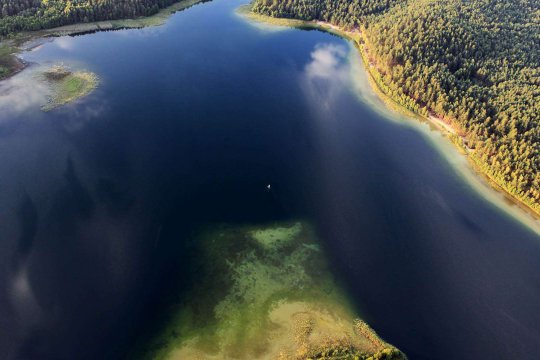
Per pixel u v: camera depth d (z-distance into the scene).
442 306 74.25
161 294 74.56
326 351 63.62
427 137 114.75
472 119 111.06
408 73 128.62
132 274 77.50
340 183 99.38
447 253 83.69
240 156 106.56
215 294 74.69
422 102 124.69
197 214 90.19
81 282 75.25
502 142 103.19
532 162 96.88
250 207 92.31
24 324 68.44
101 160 101.88
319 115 122.38
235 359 64.62
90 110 118.56
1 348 65.19
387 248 84.19
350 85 136.62
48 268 76.81
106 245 82.00
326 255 82.38
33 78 128.88
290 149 109.44
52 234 82.88
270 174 101.38
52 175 96.06
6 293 72.19
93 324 69.44
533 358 67.75
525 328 71.75
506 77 125.06
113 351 66.12
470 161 106.25
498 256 83.62
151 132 112.75
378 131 116.81
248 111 123.06
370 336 67.81
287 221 89.38
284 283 76.81
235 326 69.44
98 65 139.75
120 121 115.56
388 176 101.69
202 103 125.50
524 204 94.69
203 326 69.56
